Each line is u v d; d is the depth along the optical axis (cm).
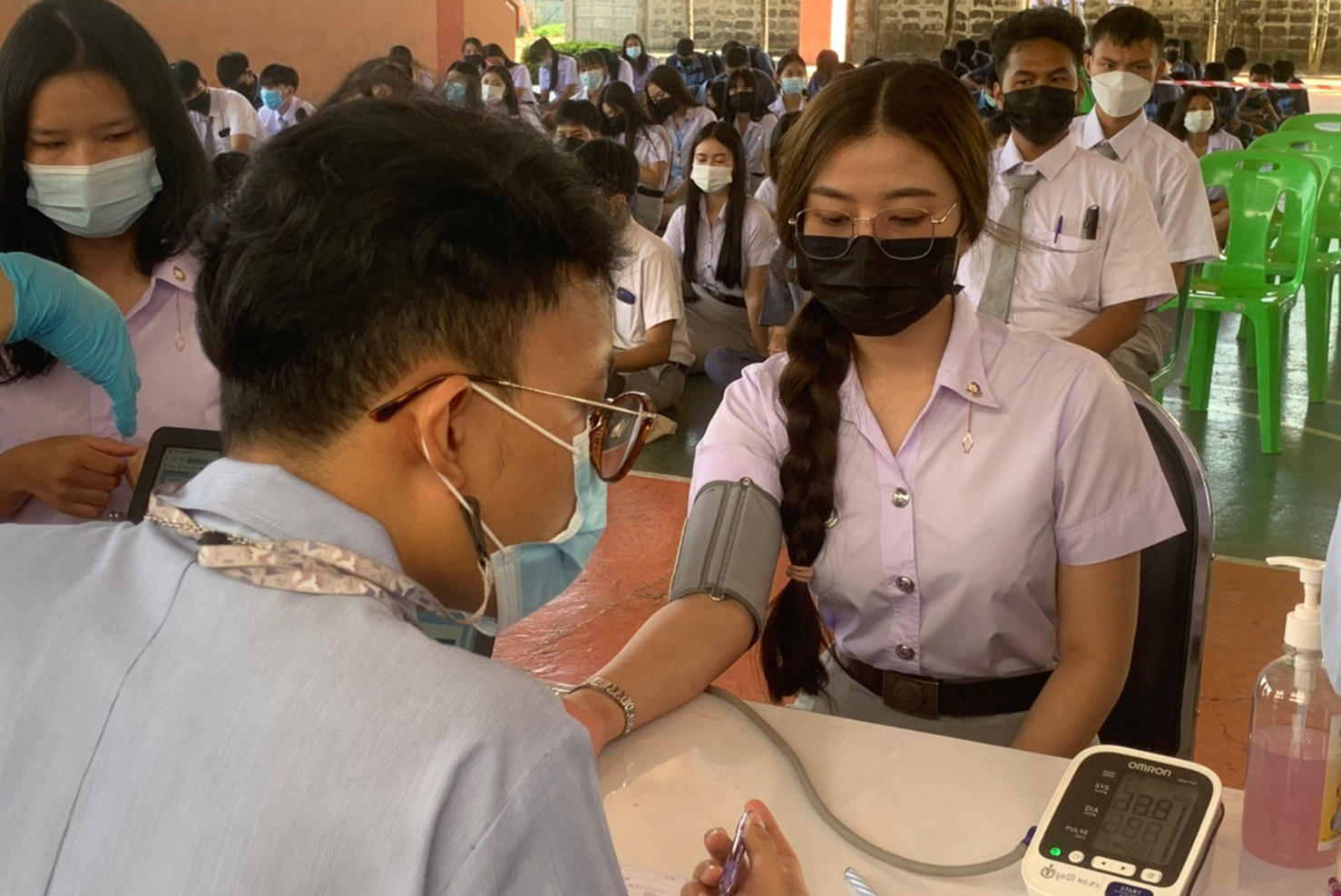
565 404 73
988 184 142
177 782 58
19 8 975
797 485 145
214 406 167
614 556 355
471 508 70
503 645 304
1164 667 156
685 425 478
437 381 67
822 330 147
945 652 150
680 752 121
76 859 58
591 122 569
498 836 57
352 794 57
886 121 136
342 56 1272
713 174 493
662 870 104
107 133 150
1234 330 620
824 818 110
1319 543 360
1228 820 112
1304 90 1128
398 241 64
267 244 65
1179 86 1005
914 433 145
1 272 135
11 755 61
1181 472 154
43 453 148
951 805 113
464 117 71
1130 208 298
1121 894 95
